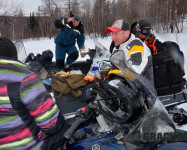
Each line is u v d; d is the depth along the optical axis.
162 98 2.40
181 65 2.39
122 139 1.70
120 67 1.71
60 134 1.66
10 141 1.34
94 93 1.82
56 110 1.45
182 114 2.69
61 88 3.07
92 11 23.67
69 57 4.84
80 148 1.72
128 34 2.17
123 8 17.02
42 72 2.29
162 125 1.37
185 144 1.56
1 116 1.29
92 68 3.19
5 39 1.35
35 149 1.44
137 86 1.62
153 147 1.63
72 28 4.60
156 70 2.34
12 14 14.38
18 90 1.27
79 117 1.71
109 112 1.68
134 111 1.55
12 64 1.32
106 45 9.88
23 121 1.34
